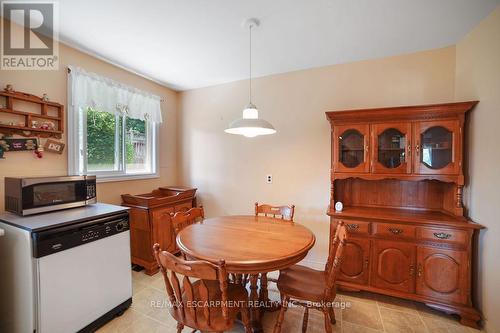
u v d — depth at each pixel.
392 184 2.36
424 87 2.25
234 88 3.12
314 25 1.85
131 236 2.66
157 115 3.13
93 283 1.68
